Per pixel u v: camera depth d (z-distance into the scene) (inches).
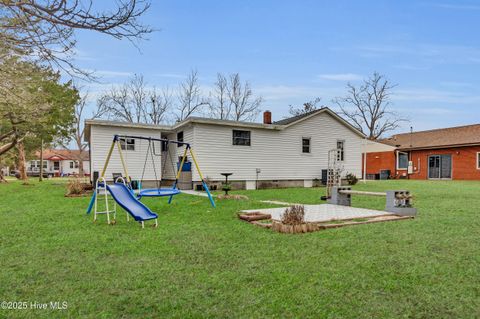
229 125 571.2
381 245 168.7
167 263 139.4
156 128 599.2
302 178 653.3
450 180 843.4
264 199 406.3
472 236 188.9
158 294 106.9
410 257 146.9
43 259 145.3
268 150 616.7
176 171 609.0
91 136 553.0
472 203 348.5
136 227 219.6
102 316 91.9
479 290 109.7
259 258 146.0
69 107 663.8
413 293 107.6
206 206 327.6
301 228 202.4
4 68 164.6
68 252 156.6
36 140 864.3
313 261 141.3
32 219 250.5
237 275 124.1
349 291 109.0
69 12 105.4
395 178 1005.8
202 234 196.4
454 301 101.4
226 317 91.2
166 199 387.9
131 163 583.8
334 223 234.4
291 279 119.3
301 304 99.3
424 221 241.3
